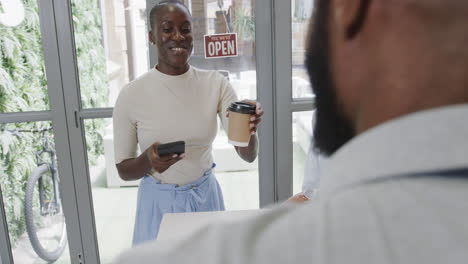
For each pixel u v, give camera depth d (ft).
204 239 0.70
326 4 0.77
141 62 8.11
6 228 8.63
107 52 8.06
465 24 0.61
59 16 7.79
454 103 0.62
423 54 0.63
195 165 6.21
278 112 8.38
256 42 8.16
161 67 6.27
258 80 8.30
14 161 8.39
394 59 0.66
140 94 6.14
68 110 8.16
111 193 8.71
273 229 0.66
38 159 8.50
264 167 8.67
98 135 8.39
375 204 0.60
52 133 8.40
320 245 0.58
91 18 7.89
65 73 8.01
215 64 8.23
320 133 0.83
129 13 7.89
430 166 0.58
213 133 6.35
